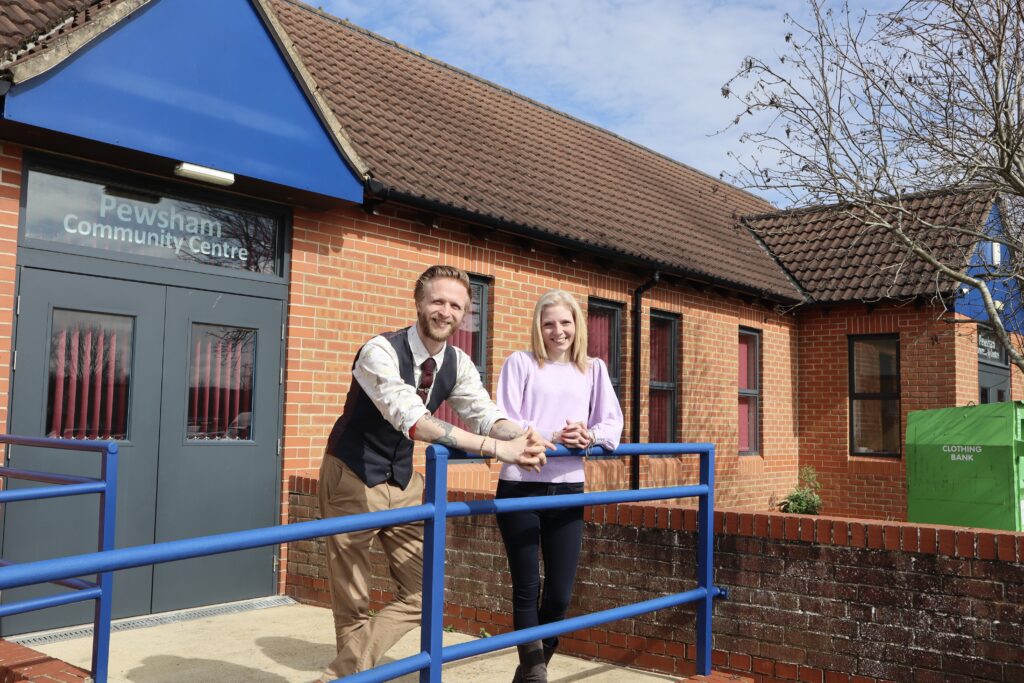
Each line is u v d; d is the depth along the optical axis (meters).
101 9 5.70
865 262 13.59
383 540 3.72
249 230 6.81
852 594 4.38
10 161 5.39
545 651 3.94
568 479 3.81
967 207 8.15
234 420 6.62
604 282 10.20
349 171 6.91
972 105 7.07
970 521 8.25
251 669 4.84
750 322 12.88
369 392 3.41
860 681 4.32
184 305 6.30
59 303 5.61
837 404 13.48
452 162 9.29
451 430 3.19
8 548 5.38
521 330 9.04
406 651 5.30
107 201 5.94
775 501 13.12
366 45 11.60
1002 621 3.98
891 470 12.82
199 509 6.32
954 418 8.43
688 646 4.82
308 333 7.07
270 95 6.33
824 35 7.34
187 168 5.88
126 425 5.97
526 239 9.08
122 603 5.88
